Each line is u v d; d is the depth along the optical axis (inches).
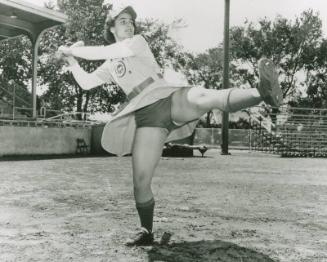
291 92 2322.8
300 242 164.1
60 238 162.6
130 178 398.6
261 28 2294.5
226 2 943.7
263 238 169.2
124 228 181.5
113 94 1750.7
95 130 893.8
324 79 2273.6
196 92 125.9
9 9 828.0
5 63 1658.5
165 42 1920.5
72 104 1779.0
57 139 831.1
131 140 145.3
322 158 1010.1
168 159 744.3
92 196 277.4
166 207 239.6
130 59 135.1
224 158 822.5
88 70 1517.0
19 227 181.9
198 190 320.5
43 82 1716.3
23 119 872.9
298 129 1232.2
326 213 234.2
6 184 334.6
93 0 1624.0
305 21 2241.6
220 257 139.0
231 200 274.1
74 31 1627.7
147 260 134.2
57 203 247.1
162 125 133.4
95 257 136.9
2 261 131.6
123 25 143.2
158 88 130.9
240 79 2346.2
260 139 1268.5
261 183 384.5
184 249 147.9
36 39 896.9
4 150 740.7
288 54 2298.2
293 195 307.0
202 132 1544.0
